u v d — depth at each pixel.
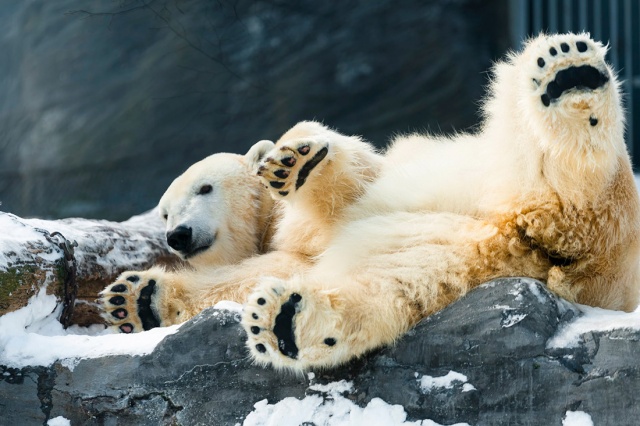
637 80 24.38
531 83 6.82
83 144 28.00
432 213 7.91
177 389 7.62
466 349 6.93
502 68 7.91
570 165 7.07
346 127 27.88
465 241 7.46
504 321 6.86
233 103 27.11
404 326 7.12
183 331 7.70
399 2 28.48
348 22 28.19
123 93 27.62
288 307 6.66
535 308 6.84
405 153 9.59
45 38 28.28
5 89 29.30
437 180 8.20
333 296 6.81
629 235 7.60
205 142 27.23
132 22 25.72
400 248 7.57
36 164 28.62
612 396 6.44
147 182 27.50
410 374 7.03
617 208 7.44
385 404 7.02
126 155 27.70
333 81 27.89
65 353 8.02
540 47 6.77
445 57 27.84
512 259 7.50
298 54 27.59
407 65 28.08
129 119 27.61
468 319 6.97
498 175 7.63
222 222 10.67
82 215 27.47
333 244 8.17
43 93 28.53
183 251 10.52
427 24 28.28
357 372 7.16
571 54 6.62
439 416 6.90
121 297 8.69
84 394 7.85
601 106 6.68
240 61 26.44
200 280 9.17
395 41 28.23
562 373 6.64
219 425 7.43
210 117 27.22
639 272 8.30
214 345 7.58
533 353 6.75
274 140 27.08
